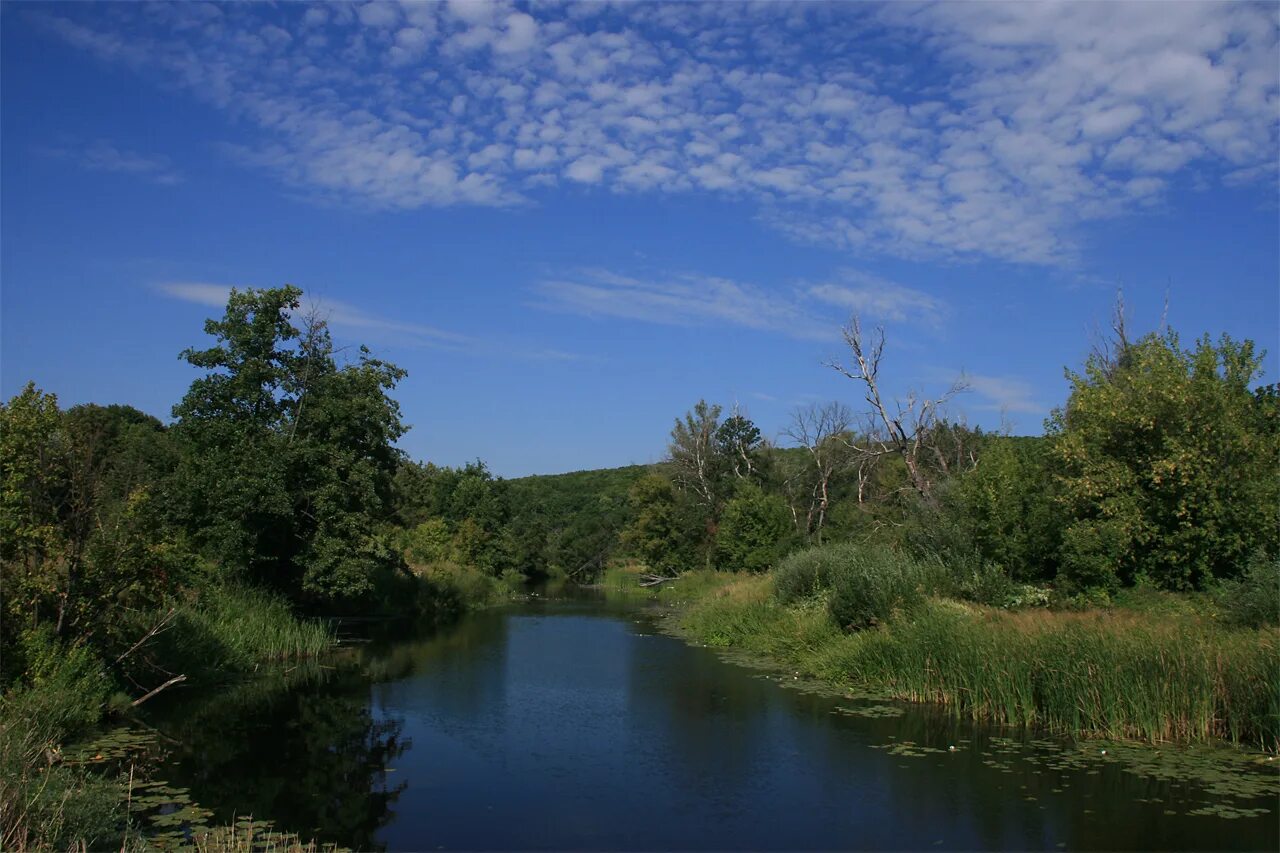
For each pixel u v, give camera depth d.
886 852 9.34
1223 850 9.20
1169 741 13.09
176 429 24.67
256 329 25.23
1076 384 21.94
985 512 22.17
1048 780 11.59
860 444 50.59
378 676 20.02
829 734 14.32
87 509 13.85
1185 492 18.34
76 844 7.65
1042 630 15.20
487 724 15.30
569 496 98.44
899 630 17.86
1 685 12.32
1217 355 19.89
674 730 14.78
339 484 24.61
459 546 55.81
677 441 60.28
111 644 14.77
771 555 44.06
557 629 30.78
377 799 11.12
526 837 9.84
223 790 11.28
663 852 9.38
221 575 22.28
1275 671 12.31
